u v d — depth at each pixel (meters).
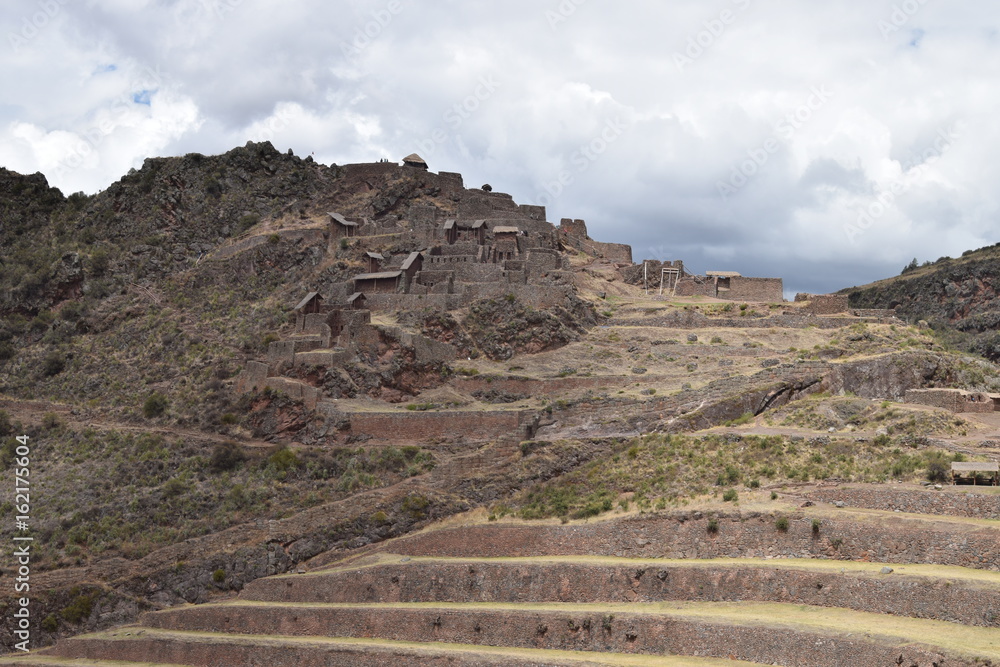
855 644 80.25
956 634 79.69
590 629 94.81
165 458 146.38
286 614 113.31
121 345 183.62
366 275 177.12
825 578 89.56
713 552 101.12
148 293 197.25
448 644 101.19
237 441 148.25
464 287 169.88
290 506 132.88
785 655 83.31
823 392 135.38
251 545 128.12
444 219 196.00
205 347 176.12
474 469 130.50
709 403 130.38
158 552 129.75
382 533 126.25
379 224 198.12
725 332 166.88
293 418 147.25
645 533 105.56
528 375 156.38
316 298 173.50
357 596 114.38
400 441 141.38
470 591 107.81
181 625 120.25
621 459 123.06
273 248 197.25
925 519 93.06
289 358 153.25
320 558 126.00
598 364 160.00
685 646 88.94
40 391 176.38
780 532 98.25
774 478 109.12
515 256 185.38
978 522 91.56
